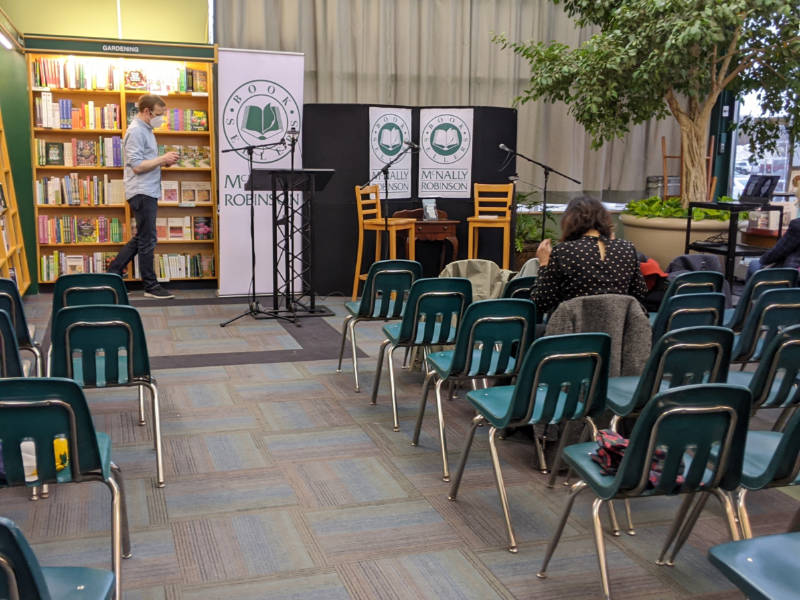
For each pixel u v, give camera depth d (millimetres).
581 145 9516
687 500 2529
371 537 2812
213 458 3547
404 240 7676
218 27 8188
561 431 3355
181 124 7758
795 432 2055
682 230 7934
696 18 6449
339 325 6414
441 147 7770
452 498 3121
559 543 2779
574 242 3301
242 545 2740
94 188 7594
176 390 4570
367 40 8664
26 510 2979
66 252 7797
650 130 9828
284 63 7293
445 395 4520
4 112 6828
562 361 2611
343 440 3803
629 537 2832
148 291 7445
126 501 3076
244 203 7414
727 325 4285
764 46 7156
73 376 3047
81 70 7375
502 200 7605
